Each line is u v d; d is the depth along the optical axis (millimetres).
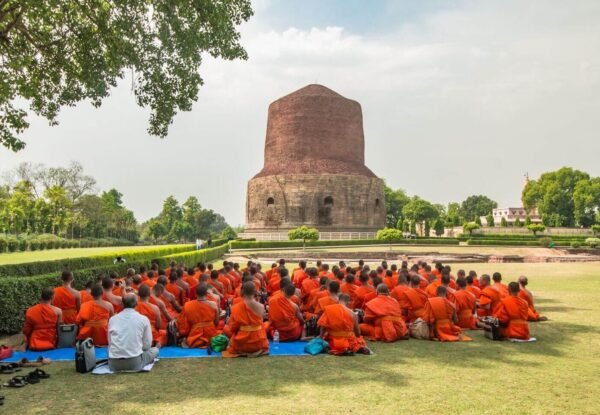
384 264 16672
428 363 8891
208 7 14977
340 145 69250
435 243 61344
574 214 111812
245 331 9391
